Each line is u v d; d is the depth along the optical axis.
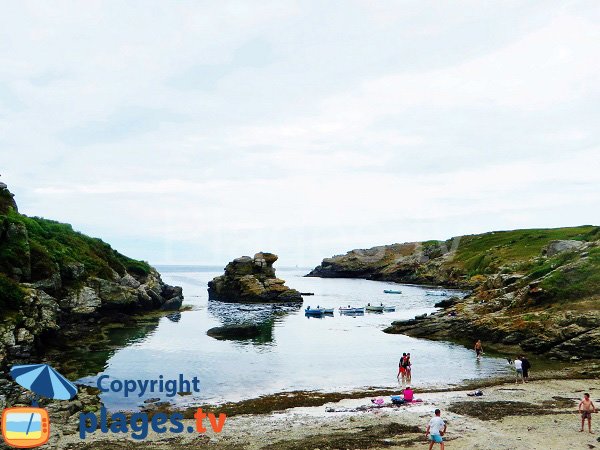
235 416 31.88
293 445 25.38
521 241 179.38
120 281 89.19
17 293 49.19
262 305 121.75
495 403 33.38
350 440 25.98
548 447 23.73
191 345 61.22
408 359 42.62
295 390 39.53
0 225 57.66
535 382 40.34
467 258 192.88
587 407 26.22
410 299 137.88
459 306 75.88
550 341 51.88
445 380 42.56
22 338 46.00
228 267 137.00
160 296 102.12
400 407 33.31
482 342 60.69
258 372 46.12
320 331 75.81
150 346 59.81
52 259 67.19
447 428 27.72
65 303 65.12
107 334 68.94
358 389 39.75
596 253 62.84
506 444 24.30
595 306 54.47
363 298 142.00
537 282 61.84
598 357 47.62
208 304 122.94
